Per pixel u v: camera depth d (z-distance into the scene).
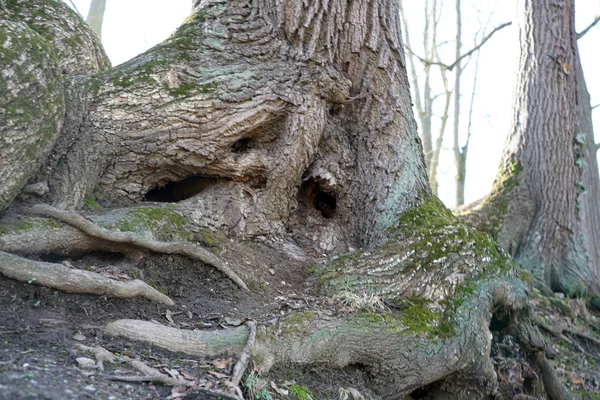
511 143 9.20
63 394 2.33
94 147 4.35
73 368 2.70
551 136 8.76
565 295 8.24
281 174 5.09
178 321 3.73
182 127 4.63
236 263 4.59
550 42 8.98
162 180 4.94
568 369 6.38
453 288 4.57
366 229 5.23
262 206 5.07
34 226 3.60
